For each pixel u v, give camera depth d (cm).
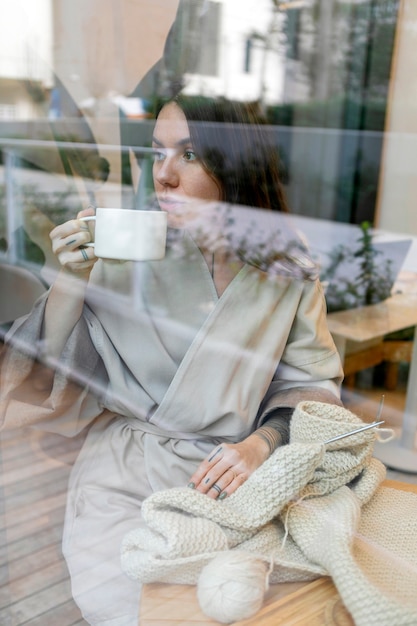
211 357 83
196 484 74
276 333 88
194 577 57
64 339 80
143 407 84
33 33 83
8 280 75
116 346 83
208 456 77
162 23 100
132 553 60
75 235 74
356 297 169
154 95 94
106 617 58
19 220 76
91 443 83
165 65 100
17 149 80
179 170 86
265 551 60
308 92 186
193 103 88
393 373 138
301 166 198
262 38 135
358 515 66
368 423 75
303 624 53
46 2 84
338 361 93
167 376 83
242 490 64
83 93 90
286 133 190
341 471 69
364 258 185
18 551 64
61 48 87
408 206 215
